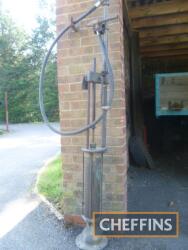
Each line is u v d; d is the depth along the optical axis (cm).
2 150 672
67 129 249
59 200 315
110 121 236
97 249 221
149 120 656
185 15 455
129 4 424
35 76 1698
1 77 1673
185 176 415
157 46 601
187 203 309
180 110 555
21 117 1653
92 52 235
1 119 1633
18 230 257
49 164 501
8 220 277
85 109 242
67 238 241
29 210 299
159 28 511
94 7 210
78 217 257
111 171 242
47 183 382
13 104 1656
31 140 834
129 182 388
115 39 227
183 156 549
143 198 326
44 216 283
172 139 641
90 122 228
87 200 219
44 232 252
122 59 241
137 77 509
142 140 492
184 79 551
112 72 211
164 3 429
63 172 256
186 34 531
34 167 490
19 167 494
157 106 568
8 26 1739
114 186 243
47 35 1798
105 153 240
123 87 244
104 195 246
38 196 339
